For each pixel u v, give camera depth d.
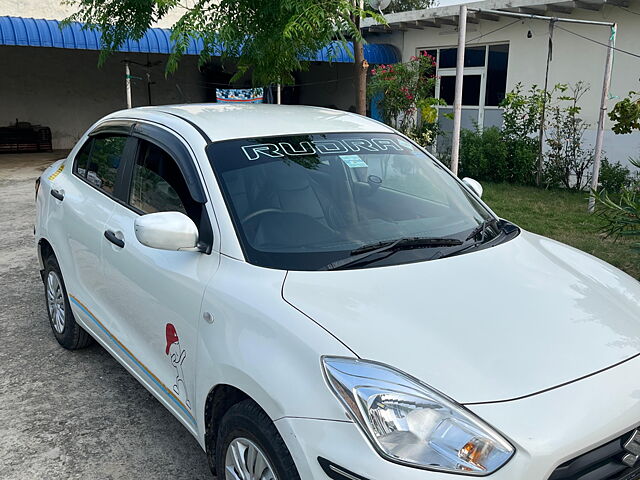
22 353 4.30
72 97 17.12
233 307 2.36
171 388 2.82
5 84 16.20
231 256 2.55
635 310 2.51
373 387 1.89
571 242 6.89
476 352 2.04
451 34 13.63
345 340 2.04
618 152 10.91
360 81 6.64
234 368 2.22
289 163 2.98
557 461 1.81
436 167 3.55
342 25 5.32
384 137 3.50
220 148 2.94
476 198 3.47
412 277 2.46
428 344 2.05
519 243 3.01
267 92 12.44
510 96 11.74
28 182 11.45
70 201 3.92
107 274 3.37
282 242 2.62
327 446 1.87
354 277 2.43
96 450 3.16
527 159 11.38
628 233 4.72
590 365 2.07
